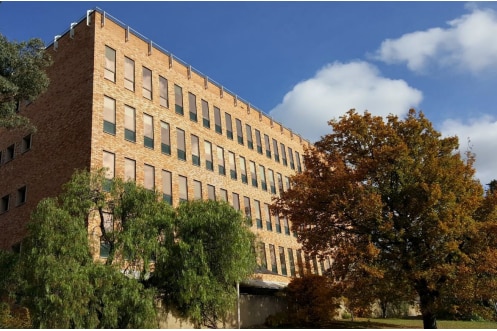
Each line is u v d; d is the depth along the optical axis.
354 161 25.08
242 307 28.72
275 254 42.56
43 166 29.05
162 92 33.69
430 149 23.64
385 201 22.91
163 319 20.27
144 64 32.56
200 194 34.81
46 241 15.34
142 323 15.50
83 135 27.08
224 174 38.34
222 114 40.12
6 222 30.42
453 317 40.41
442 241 21.36
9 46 21.36
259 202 42.28
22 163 30.91
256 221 41.19
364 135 25.09
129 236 16.89
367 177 23.50
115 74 29.78
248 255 19.92
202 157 36.09
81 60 29.19
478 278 21.62
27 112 31.91
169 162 32.41
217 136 38.66
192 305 17.73
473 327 31.53
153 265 18.08
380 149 23.48
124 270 17.09
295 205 25.08
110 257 16.92
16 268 17.95
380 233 22.52
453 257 21.97
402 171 22.70
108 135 27.89
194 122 36.22
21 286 17.14
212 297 17.83
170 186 31.98
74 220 16.45
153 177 30.67
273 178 45.44
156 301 18.20
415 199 21.72
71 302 14.38
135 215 18.14
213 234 18.75
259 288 32.47
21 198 30.45
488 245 21.83
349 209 22.94
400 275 21.56
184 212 19.31
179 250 18.02
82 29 30.05
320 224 24.41
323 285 30.97
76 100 28.44
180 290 17.39
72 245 15.64
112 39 30.31
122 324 15.55
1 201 31.75
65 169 27.34
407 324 33.31
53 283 14.34
